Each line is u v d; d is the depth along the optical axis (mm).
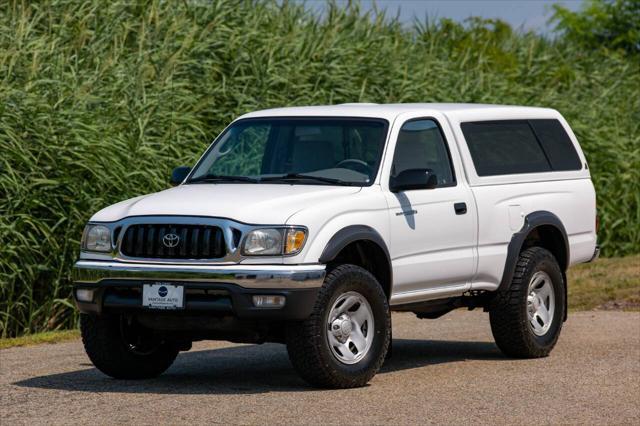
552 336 13086
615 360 12523
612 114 27438
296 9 24172
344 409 9609
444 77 25391
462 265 12031
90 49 19547
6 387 10852
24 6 20062
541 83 28656
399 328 15938
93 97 17844
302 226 10250
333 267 10680
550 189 13312
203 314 10328
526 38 30938
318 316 10281
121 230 10586
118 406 9766
